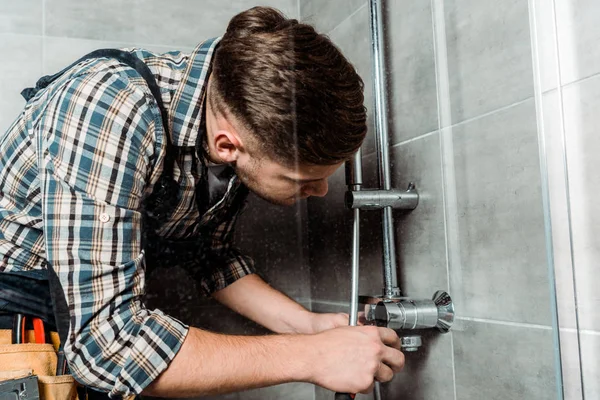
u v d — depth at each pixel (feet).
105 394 2.55
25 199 2.55
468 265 2.04
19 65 3.06
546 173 1.99
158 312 2.33
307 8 2.97
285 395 2.52
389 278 2.19
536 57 2.02
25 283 2.54
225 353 2.24
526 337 1.96
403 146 2.23
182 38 3.38
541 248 1.97
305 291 2.77
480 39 2.08
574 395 2.04
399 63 2.26
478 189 2.04
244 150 2.55
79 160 2.24
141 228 2.47
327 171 2.43
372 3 2.33
